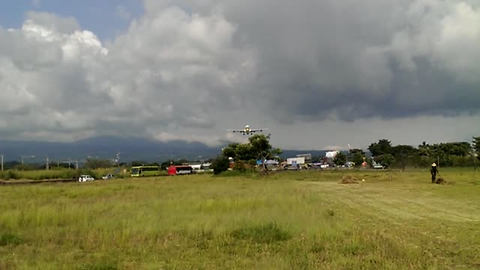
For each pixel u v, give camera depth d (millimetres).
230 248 11180
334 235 12164
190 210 18688
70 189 37062
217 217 15828
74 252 11109
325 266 9055
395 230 13820
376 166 82938
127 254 10750
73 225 15266
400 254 9938
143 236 12719
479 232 13391
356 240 11398
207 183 43344
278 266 8992
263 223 13781
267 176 59406
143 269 9359
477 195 25312
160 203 21547
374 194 27734
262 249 11008
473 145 66250
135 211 18656
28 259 10391
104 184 47562
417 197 25203
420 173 52906
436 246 11320
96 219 16281
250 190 30156
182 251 10953
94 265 9539
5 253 11227
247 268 9242
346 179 42469
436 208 19891
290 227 13195
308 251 10492
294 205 19266
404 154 83875
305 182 43219
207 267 9391
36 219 16016
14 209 19750
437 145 82625
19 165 111312
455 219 16359
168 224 14664
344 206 20969
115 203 22250
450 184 33781
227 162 69812
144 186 39969
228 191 29719
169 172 90250
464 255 10344
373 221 15883
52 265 9539
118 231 13391
